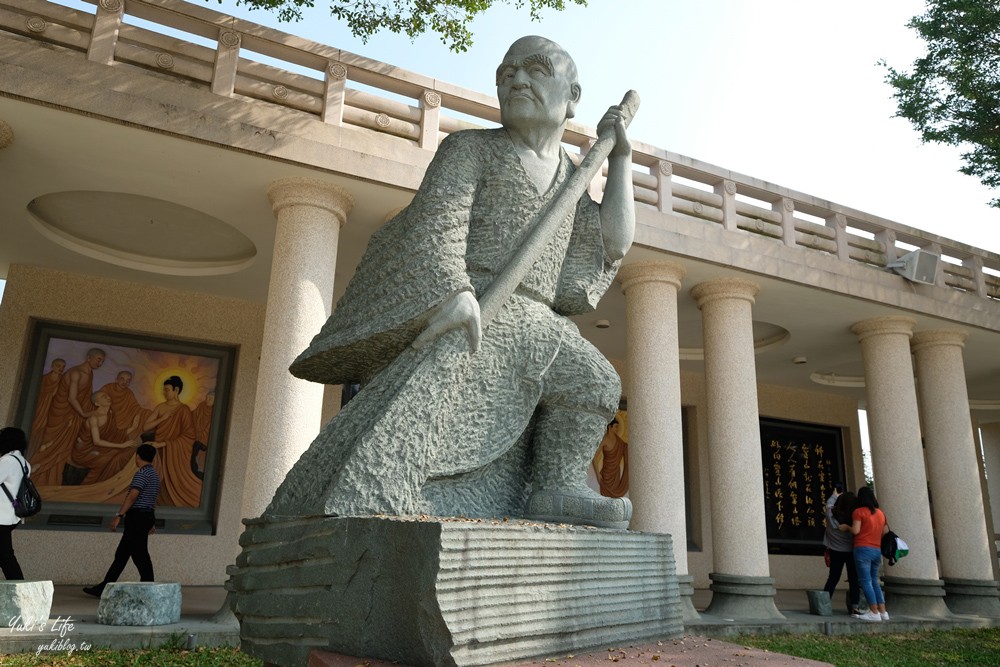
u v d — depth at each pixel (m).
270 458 6.39
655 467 8.27
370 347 2.64
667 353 8.59
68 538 9.32
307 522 2.25
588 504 2.62
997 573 16.30
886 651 7.23
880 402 10.38
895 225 10.62
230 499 10.26
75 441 9.72
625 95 3.22
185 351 10.62
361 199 7.43
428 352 2.45
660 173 8.90
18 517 6.34
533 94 2.87
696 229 8.83
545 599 2.12
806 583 14.74
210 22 6.77
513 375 2.65
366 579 1.99
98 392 9.98
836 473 15.88
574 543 2.27
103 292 10.18
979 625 9.66
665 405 8.44
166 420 10.27
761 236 9.46
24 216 8.34
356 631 1.98
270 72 6.97
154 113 6.33
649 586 2.61
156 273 10.02
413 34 7.55
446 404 2.45
